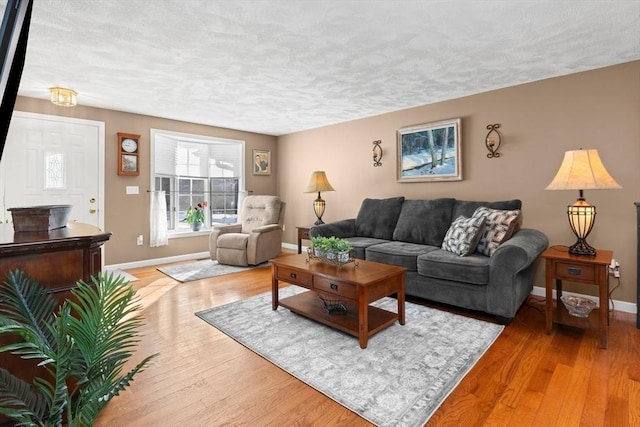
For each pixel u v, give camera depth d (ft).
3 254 4.22
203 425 4.88
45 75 10.26
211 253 15.81
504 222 9.67
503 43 8.16
